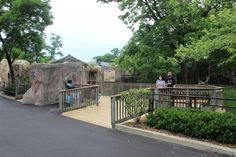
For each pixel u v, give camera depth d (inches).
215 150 307.7
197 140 335.9
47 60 1895.9
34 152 310.8
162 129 386.6
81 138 372.2
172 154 303.1
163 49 935.0
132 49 1059.3
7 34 1047.0
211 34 458.0
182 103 472.1
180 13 808.9
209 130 332.2
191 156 296.7
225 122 326.6
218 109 575.8
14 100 889.5
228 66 800.9
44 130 421.7
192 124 350.0
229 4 650.2
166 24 905.5
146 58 956.0
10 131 415.8
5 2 1034.7
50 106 708.0
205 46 447.2
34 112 605.9
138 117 425.4
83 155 300.8
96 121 495.2
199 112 372.8
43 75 746.2
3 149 322.0
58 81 768.3
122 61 1054.4
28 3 975.6
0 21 995.3
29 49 1101.7
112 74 1130.0
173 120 373.4
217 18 548.1
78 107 640.4
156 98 470.6
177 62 864.9
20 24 989.2
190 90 569.3
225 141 320.8
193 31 877.2
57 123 477.4
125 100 432.1
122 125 418.3
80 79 813.9
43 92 744.3
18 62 1218.6
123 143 346.3
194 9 757.9
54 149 322.3
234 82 1154.7
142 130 386.6
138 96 427.8
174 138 346.3
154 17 1027.3
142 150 317.7
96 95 695.1
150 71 967.0
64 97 602.5
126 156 297.4
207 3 676.1
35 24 1034.1
